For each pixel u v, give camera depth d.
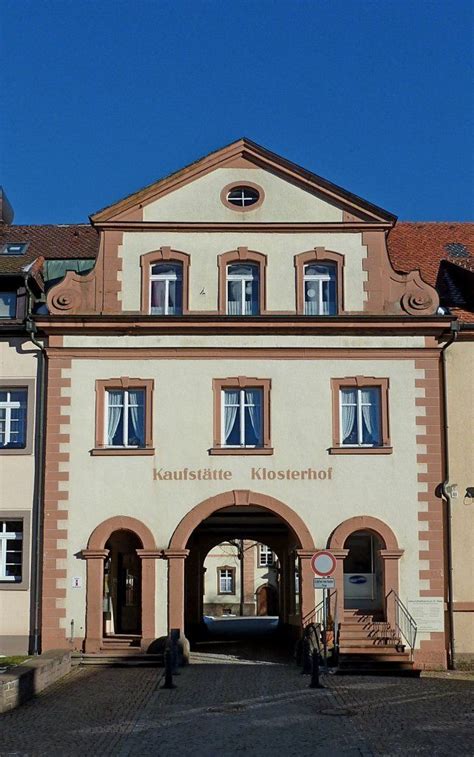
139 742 15.73
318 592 26.02
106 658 25.16
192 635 34.88
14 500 26.72
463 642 26.17
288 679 22.73
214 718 17.66
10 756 14.73
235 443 26.91
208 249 27.75
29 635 25.97
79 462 26.56
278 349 27.06
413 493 26.47
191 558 35.09
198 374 27.00
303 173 28.06
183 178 28.12
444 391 27.42
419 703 19.28
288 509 26.33
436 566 26.11
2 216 37.62
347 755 14.82
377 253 27.77
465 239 34.53
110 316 26.94
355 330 27.16
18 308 27.81
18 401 27.53
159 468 26.52
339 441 26.73
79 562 26.11
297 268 27.70
